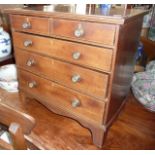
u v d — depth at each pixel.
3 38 1.41
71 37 0.85
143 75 1.43
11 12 1.00
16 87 1.44
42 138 1.08
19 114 0.50
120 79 0.98
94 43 0.80
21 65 1.17
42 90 1.14
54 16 0.85
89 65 0.86
